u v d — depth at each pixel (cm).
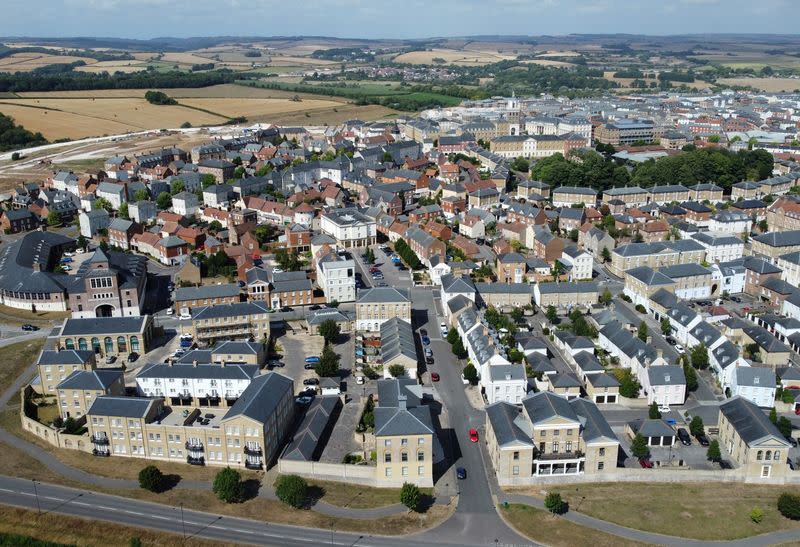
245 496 16500
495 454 17612
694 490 16950
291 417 19612
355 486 17075
